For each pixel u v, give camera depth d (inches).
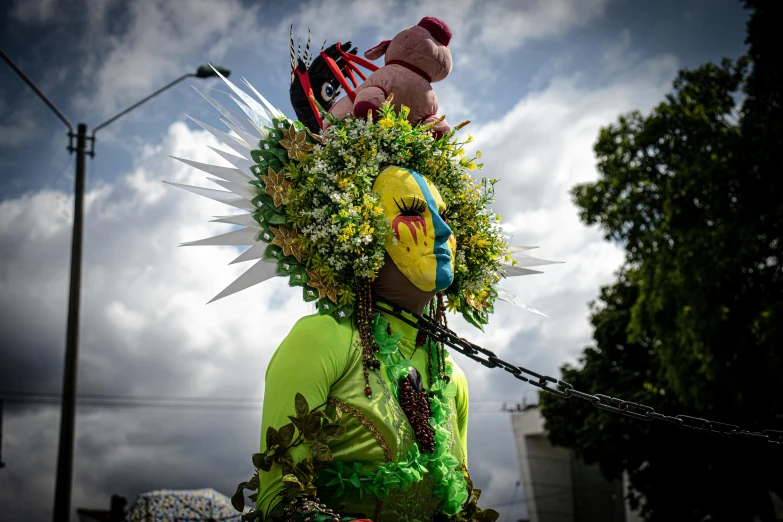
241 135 169.0
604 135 808.9
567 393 176.7
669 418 185.8
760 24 697.6
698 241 704.4
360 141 171.2
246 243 165.0
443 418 168.1
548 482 1288.1
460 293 190.2
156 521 586.9
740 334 700.0
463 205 185.3
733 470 791.1
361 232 162.9
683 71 781.9
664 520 846.5
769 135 684.1
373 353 162.4
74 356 471.2
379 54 196.2
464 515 175.6
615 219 800.9
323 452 145.4
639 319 788.6
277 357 159.2
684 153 762.2
